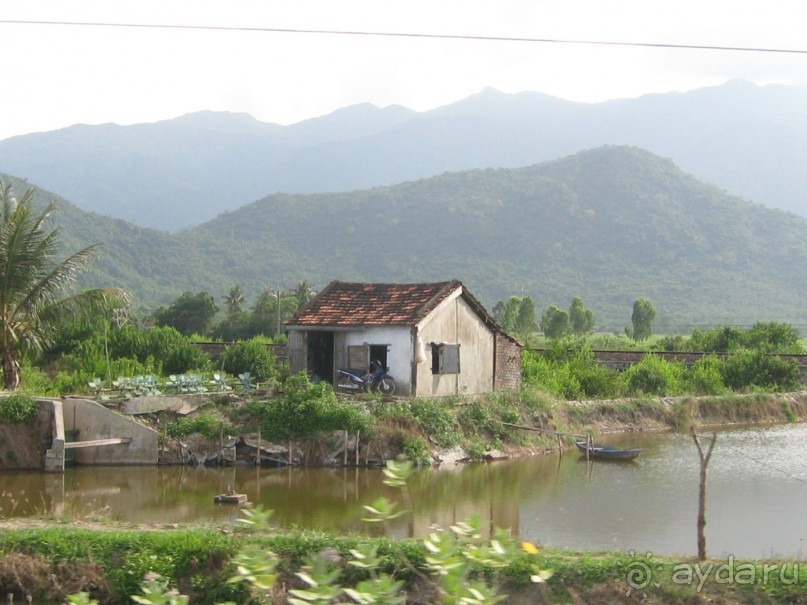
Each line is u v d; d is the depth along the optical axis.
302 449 29.31
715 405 46.78
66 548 16.11
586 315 114.69
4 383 32.69
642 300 108.12
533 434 35.00
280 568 15.22
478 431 32.91
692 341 72.94
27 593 15.51
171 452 29.20
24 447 28.28
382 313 34.47
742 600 14.19
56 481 26.38
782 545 19.20
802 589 14.27
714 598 14.23
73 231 193.62
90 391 34.00
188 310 90.38
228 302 118.25
